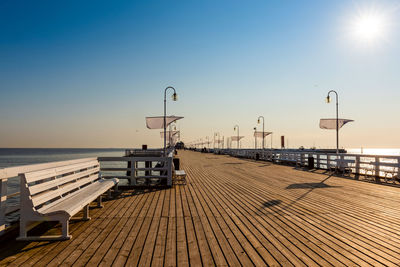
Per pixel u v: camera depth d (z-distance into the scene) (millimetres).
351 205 6340
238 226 4680
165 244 3820
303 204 6457
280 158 21125
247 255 3441
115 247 3697
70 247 3684
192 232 4352
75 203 4297
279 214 5500
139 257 3375
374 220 5062
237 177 11922
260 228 4562
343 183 10008
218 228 4566
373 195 7621
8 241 3891
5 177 3639
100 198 6102
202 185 9516
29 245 3744
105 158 8922
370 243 3863
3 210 3816
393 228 4578
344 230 4457
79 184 5496
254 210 5844
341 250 3602
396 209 5949
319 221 4996
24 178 3748
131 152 26469
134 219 5117
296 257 3375
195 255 3441
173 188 8836
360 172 12508
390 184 9680
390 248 3672
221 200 6930
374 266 3125
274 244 3820
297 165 17938
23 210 3822
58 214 3902
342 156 13430
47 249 3607
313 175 12672
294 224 4805
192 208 6031
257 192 8102
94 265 3143
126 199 7062
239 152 33438
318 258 3344
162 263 3209
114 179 7211
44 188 4129
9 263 3172
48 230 4426
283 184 9766
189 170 15289
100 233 4281
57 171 4586
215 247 3711
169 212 5664
